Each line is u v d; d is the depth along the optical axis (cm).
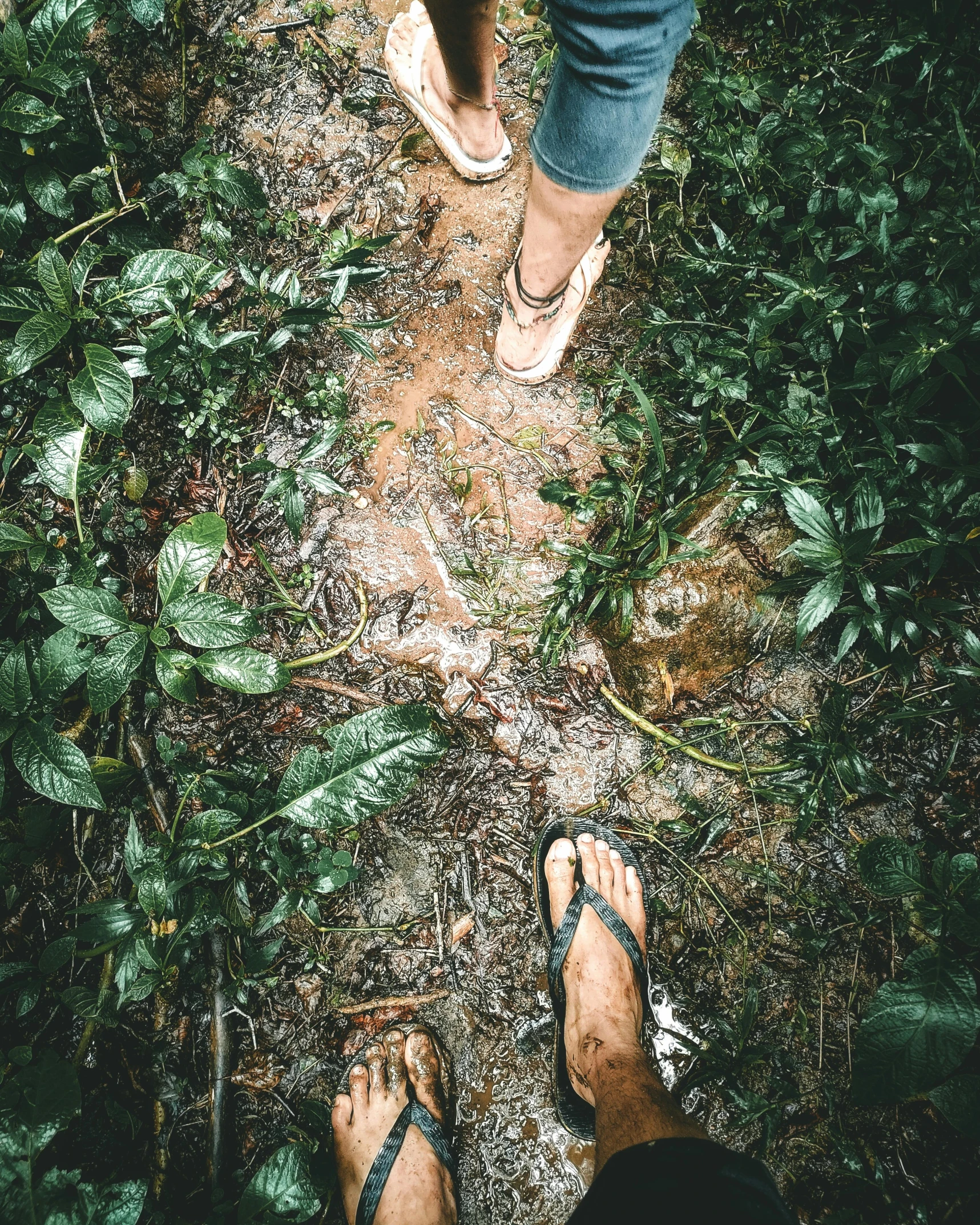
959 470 160
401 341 211
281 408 199
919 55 201
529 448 209
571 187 131
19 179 182
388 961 183
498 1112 177
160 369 177
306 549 201
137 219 200
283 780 167
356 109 220
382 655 198
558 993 177
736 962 182
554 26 106
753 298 196
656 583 185
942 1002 147
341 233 204
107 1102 158
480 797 191
